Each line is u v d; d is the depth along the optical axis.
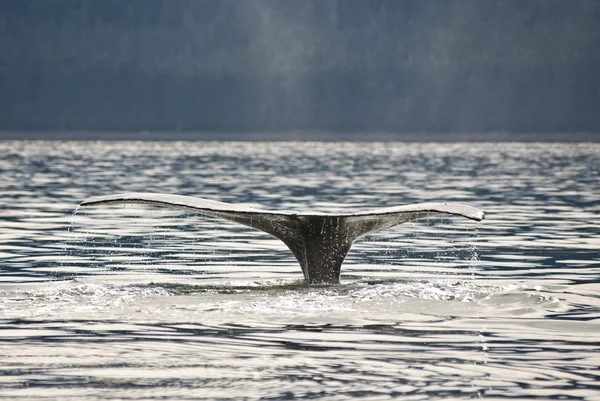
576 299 52.22
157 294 50.75
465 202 130.25
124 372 36.03
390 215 50.78
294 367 36.97
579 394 33.91
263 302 48.69
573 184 171.50
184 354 38.75
